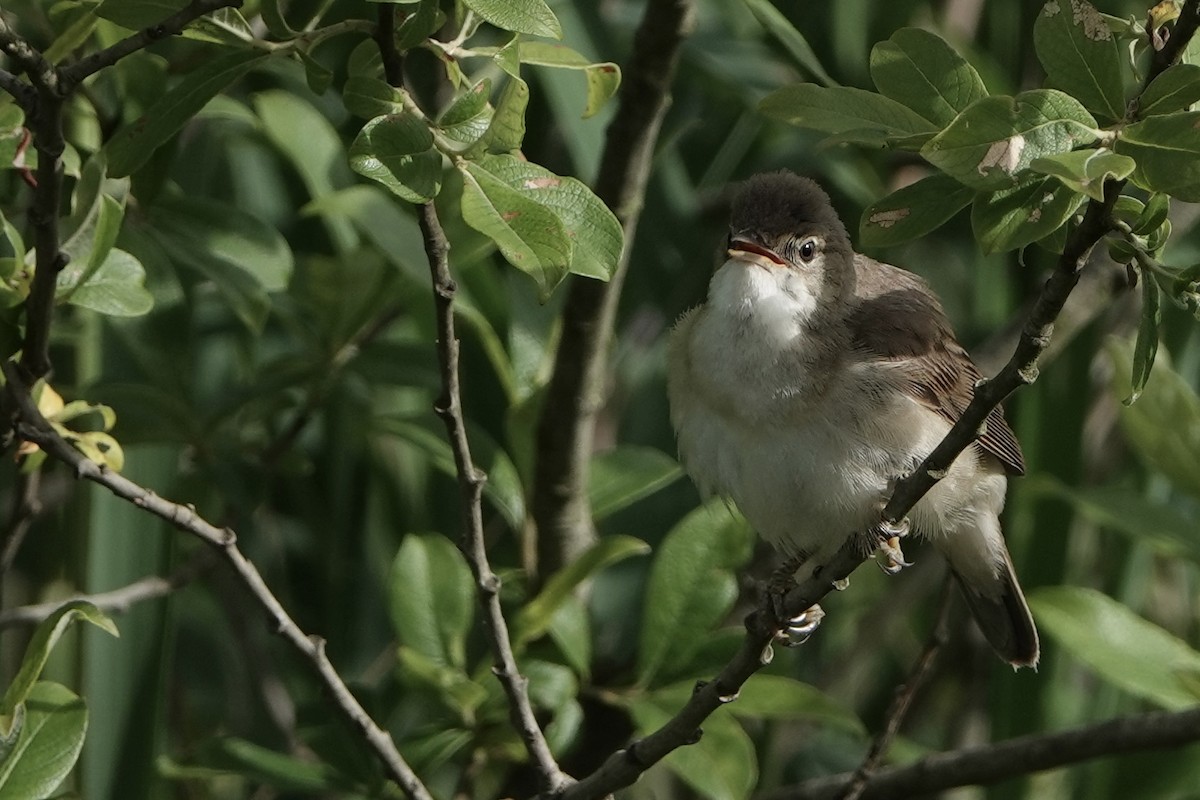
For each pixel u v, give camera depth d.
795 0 10.83
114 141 5.85
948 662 11.75
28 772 6.28
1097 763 10.23
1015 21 11.57
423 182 5.31
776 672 9.73
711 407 8.25
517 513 8.80
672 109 11.02
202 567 8.47
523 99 5.45
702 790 7.66
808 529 8.22
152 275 8.38
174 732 10.82
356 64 5.96
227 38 5.84
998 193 5.23
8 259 6.60
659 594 8.38
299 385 8.87
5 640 10.23
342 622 10.53
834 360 8.08
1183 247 9.90
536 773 7.04
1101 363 11.38
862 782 7.84
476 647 9.84
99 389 8.50
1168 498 10.89
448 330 6.10
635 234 11.04
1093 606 8.56
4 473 10.45
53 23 6.85
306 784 8.03
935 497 8.20
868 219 5.57
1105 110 5.12
